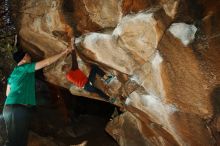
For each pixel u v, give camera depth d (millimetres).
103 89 4922
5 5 6062
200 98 3875
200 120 4027
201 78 3760
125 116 5359
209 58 3641
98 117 7062
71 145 6043
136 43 4016
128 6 3992
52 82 5629
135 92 4438
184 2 3662
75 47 4539
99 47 4328
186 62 3770
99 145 6090
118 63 4355
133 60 4219
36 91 6531
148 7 3861
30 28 4867
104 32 4391
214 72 3664
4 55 6465
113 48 4238
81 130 6527
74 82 4664
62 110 6777
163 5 3756
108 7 4172
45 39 4906
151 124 4699
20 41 5270
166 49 3838
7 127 4496
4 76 6504
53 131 6289
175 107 4117
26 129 4551
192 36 3672
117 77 4652
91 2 4254
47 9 4578
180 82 3898
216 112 3867
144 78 4223
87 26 4441
